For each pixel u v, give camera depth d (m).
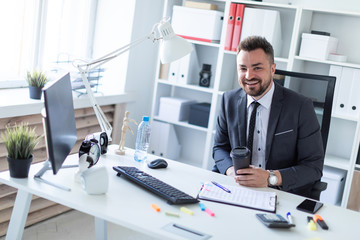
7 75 3.22
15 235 1.88
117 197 1.81
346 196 3.30
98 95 3.41
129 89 3.81
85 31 3.75
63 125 1.88
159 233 1.55
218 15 3.67
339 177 3.27
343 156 3.58
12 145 1.86
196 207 1.82
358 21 3.43
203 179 2.17
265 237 1.62
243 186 2.12
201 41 3.69
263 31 3.47
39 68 3.38
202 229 1.62
